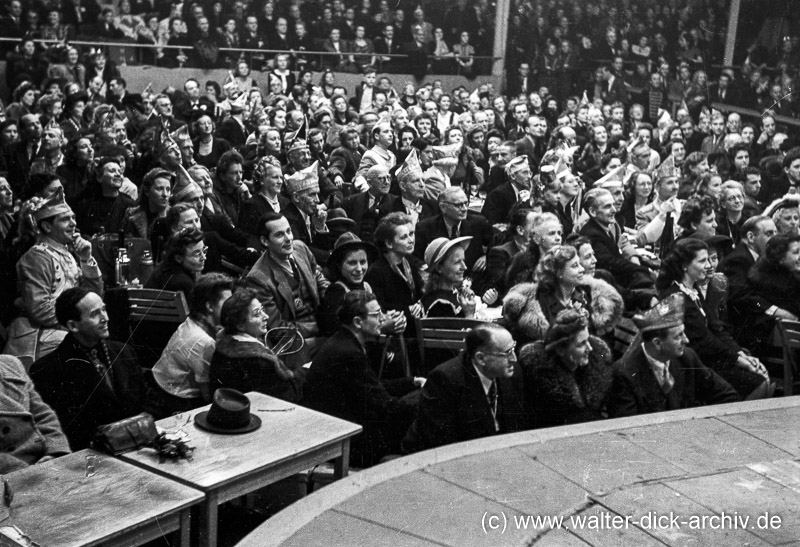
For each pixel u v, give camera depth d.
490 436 5.89
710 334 7.74
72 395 5.56
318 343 6.71
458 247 6.96
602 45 11.43
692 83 11.79
